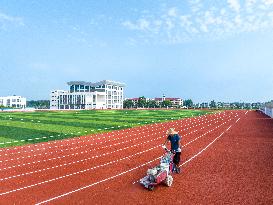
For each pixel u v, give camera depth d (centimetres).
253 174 1410
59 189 1204
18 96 18812
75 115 7012
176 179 1343
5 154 1945
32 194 1144
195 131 3403
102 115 7056
